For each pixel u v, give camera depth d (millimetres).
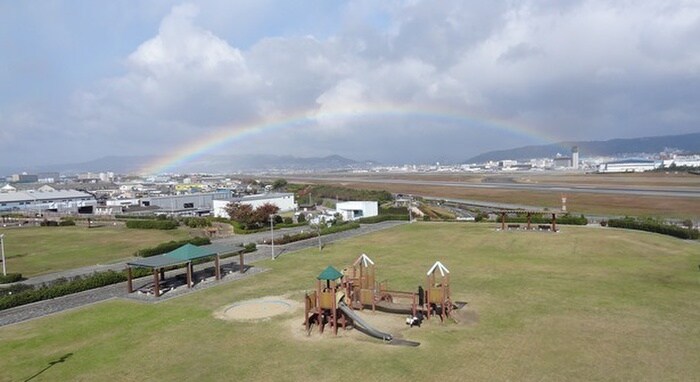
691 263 41344
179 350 23828
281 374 20688
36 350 24219
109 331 27016
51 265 49250
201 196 125438
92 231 77125
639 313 27750
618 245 49031
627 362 20844
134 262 35844
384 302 30266
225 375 20734
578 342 23406
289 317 29062
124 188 187875
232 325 27719
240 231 72938
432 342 24125
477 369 20609
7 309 31656
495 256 47375
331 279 26516
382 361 21828
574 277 37375
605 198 103688
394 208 96500
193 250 38219
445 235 61844
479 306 30188
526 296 32156
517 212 71062
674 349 22188
